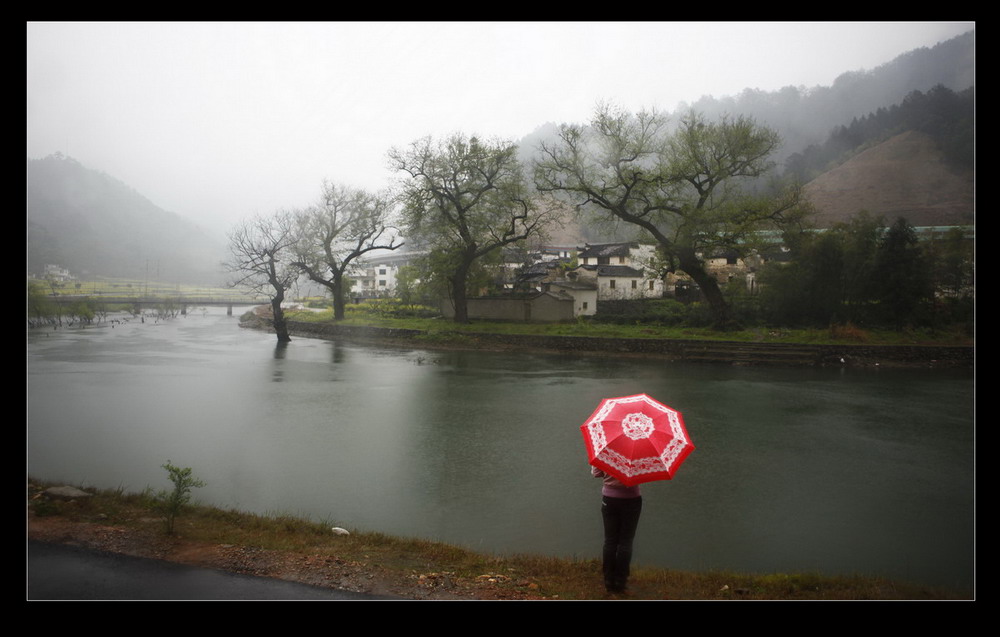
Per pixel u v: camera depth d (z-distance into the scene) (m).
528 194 41.78
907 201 81.06
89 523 6.67
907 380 23.62
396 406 18.12
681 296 49.00
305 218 48.12
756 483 10.93
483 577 5.63
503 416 16.67
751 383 22.84
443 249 44.06
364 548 6.50
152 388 21.39
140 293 90.62
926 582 6.84
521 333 36.91
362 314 54.12
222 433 14.47
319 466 11.66
